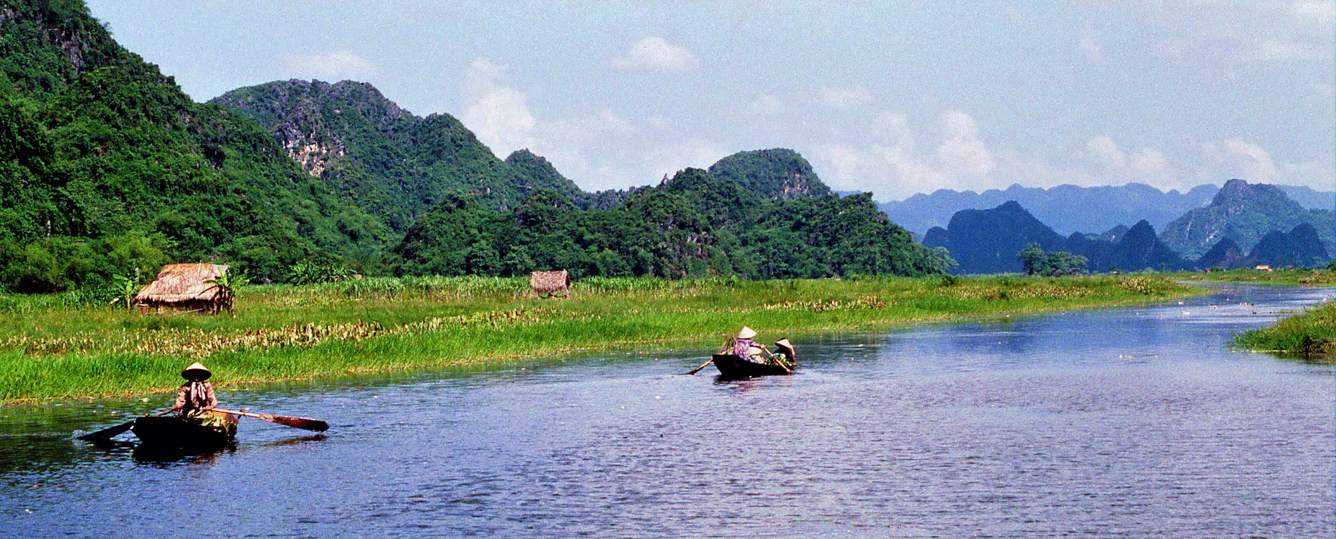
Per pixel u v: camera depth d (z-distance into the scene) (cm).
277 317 5928
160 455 2081
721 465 1928
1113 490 1697
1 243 9856
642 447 2111
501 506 1656
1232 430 2188
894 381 3134
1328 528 1477
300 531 1533
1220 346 4138
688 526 1534
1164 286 11456
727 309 6775
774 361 3372
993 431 2231
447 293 8794
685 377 3284
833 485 1761
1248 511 1564
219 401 2775
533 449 2102
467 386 3077
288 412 2589
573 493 1731
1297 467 1836
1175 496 1653
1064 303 8019
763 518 1570
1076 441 2103
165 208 17562
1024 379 3139
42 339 4206
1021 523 1520
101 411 2612
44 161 15325
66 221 12950
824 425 2345
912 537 1466
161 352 3647
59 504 1700
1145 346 4228
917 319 6306
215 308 6419
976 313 6938
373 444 2175
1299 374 3072
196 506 1681
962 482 1770
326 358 3469
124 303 6550
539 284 9038
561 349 4303
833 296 8088
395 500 1703
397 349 3722
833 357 3912
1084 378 3136
